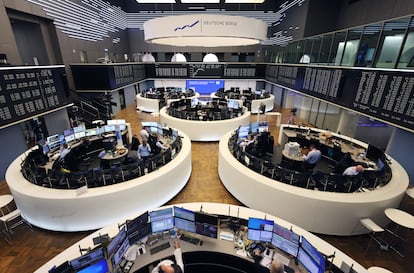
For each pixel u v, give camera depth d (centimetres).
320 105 1204
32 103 780
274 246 361
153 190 535
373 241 477
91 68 1276
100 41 1625
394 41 636
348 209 447
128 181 516
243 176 556
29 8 956
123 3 2030
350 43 841
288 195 475
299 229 366
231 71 2009
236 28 498
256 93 1739
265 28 556
